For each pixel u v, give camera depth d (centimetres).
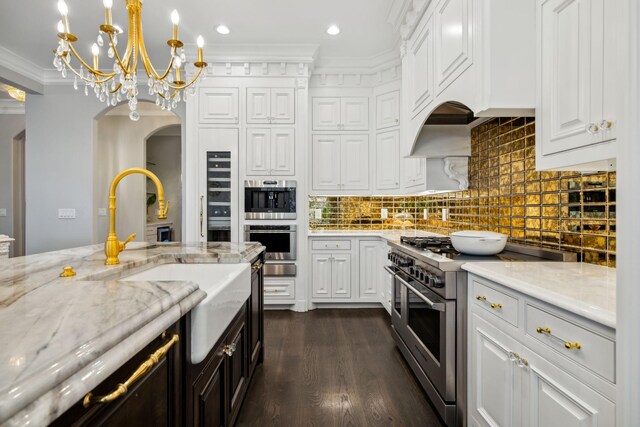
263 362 247
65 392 47
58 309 73
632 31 68
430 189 288
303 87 373
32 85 397
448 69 188
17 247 541
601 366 86
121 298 82
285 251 373
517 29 147
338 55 384
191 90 241
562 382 100
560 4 125
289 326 326
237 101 371
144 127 567
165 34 336
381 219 435
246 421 178
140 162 564
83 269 138
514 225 216
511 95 147
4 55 358
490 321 143
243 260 189
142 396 74
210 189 370
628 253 70
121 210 561
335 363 246
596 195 153
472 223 276
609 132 103
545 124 135
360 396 202
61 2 175
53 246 414
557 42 127
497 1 148
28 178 412
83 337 56
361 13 301
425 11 230
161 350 77
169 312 82
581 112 115
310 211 436
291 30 330
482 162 257
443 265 167
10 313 70
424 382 198
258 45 358
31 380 43
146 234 579
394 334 276
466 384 165
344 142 402
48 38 334
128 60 200
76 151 414
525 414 118
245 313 187
